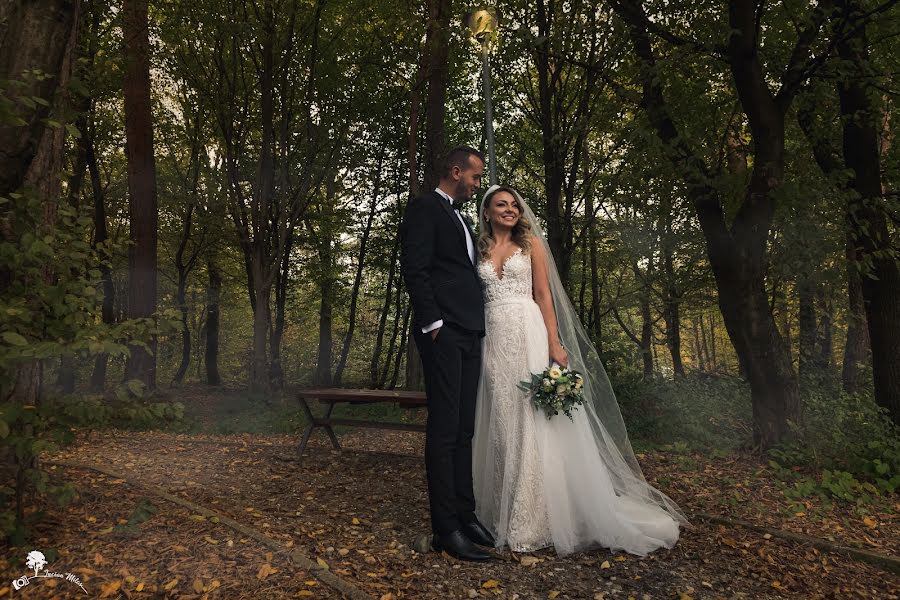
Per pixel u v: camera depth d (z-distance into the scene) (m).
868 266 6.24
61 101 3.12
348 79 15.48
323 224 17.55
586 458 3.34
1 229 2.81
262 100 13.63
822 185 6.04
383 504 4.04
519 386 3.37
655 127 7.01
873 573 3.10
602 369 4.00
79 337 2.60
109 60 7.80
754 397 6.47
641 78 6.83
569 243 12.02
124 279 15.85
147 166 12.31
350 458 5.65
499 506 3.39
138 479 4.63
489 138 5.13
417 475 4.95
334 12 14.47
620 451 3.92
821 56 6.10
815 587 2.86
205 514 3.41
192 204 16.05
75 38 3.77
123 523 3.23
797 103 6.90
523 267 3.60
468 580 2.82
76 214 3.13
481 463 3.58
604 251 13.96
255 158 15.23
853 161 7.12
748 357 6.47
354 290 18.88
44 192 3.84
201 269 23.14
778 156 6.26
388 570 2.88
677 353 16.06
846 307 8.58
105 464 5.24
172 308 2.91
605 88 10.38
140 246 12.22
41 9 2.84
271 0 12.72
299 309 22.31
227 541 3.03
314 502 4.03
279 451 5.98
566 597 2.68
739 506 4.18
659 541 3.27
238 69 14.95
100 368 14.54
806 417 6.81
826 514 4.12
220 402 13.21
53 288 2.78
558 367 3.47
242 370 26.62
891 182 9.12
